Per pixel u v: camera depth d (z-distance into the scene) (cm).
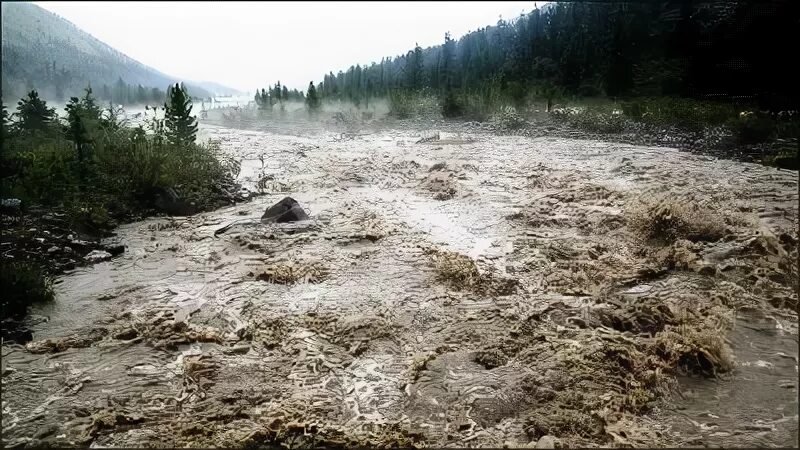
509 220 748
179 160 913
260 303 509
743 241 584
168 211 823
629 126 1478
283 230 718
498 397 359
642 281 541
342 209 830
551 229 710
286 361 411
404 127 1864
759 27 1493
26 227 662
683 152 1146
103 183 842
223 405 355
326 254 634
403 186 984
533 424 333
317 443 319
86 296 526
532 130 1593
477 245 660
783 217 659
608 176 944
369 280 561
